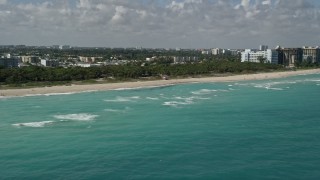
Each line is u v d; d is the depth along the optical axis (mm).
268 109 110500
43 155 66188
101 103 124750
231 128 84688
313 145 70438
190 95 147125
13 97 141625
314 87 182375
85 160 63125
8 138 77875
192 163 60812
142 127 86562
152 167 59250
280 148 68562
